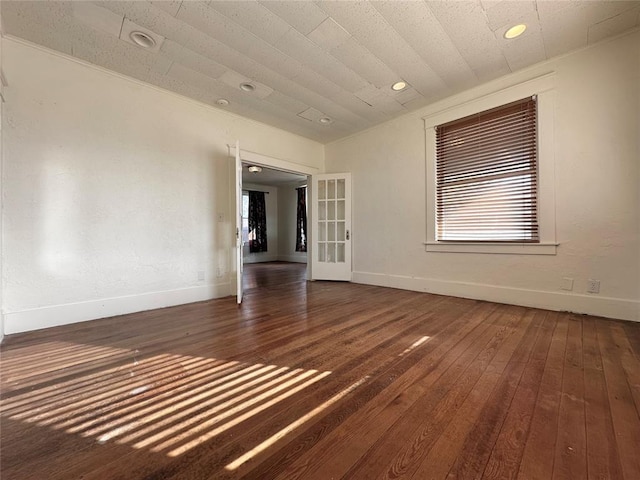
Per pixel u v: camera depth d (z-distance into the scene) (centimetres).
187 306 319
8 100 231
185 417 123
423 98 350
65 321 255
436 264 369
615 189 247
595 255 257
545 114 279
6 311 229
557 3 209
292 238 918
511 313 273
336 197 486
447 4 209
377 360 176
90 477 92
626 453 99
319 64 278
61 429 115
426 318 263
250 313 288
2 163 227
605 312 252
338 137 480
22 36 232
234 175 383
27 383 152
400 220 407
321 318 267
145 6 205
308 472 93
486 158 323
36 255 244
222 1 202
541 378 151
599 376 152
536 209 288
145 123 306
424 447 103
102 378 157
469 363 170
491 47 257
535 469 93
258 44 248
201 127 352
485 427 114
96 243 274
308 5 207
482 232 327
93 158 273
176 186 329
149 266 308
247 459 99
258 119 403
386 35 240
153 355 187
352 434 111
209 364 173
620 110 244
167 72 287
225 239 374
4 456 101
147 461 98
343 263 481
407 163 397
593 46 255
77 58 262
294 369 166
